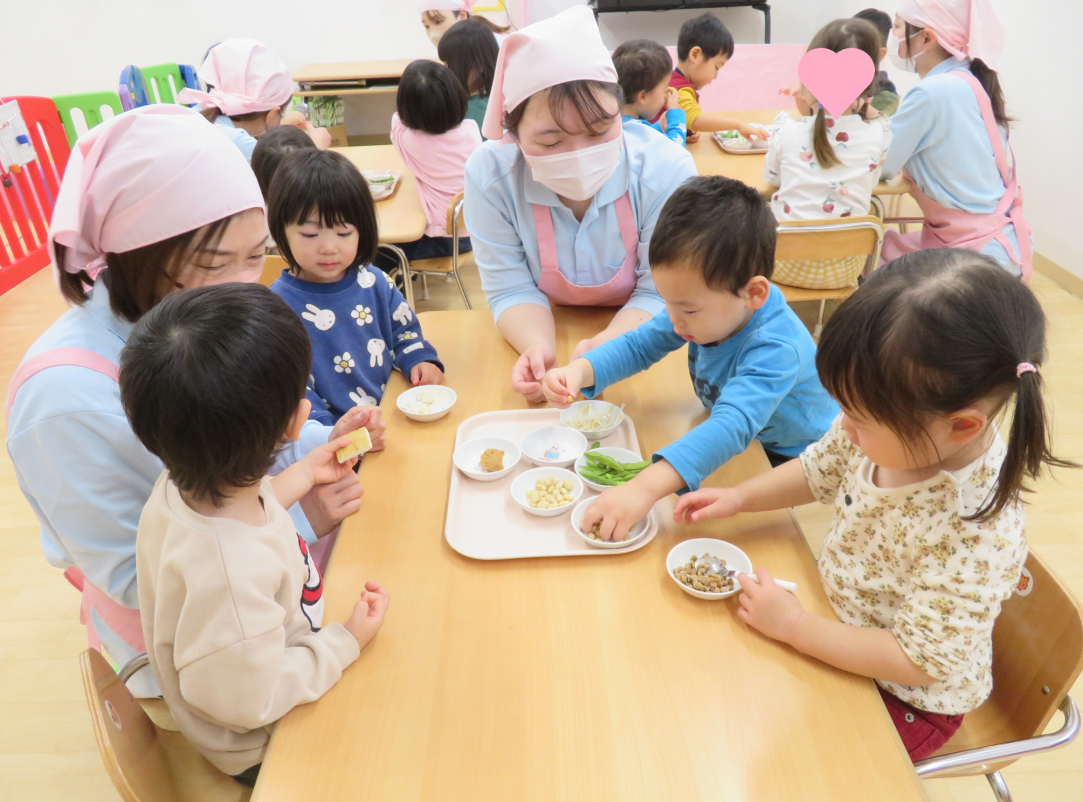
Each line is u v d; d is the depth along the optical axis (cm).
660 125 300
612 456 116
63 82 551
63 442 92
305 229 141
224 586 74
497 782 72
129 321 100
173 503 78
